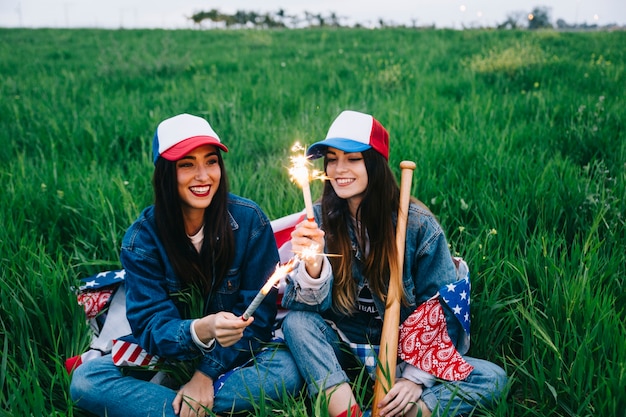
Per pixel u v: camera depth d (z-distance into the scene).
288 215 3.38
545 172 4.00
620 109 5.82
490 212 3.54
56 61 12.58
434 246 2.62
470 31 17.03
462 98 6.97
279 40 16.88
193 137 2.42
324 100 7.32
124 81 9.36
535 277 3.00
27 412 2.21
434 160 4.42
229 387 2.41
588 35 15.01
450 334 2.53
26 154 5.42
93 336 2.84
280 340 2.66
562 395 2.37
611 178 4.01
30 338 2.78
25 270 3.09
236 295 2.71
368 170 2.52
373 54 12.20
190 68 10.55
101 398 2.40
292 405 2.40
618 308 2.81
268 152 5.15
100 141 5.38
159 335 2.43
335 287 2.63
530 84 8.09
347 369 2.68
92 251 3.48
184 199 2.48
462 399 2.38
